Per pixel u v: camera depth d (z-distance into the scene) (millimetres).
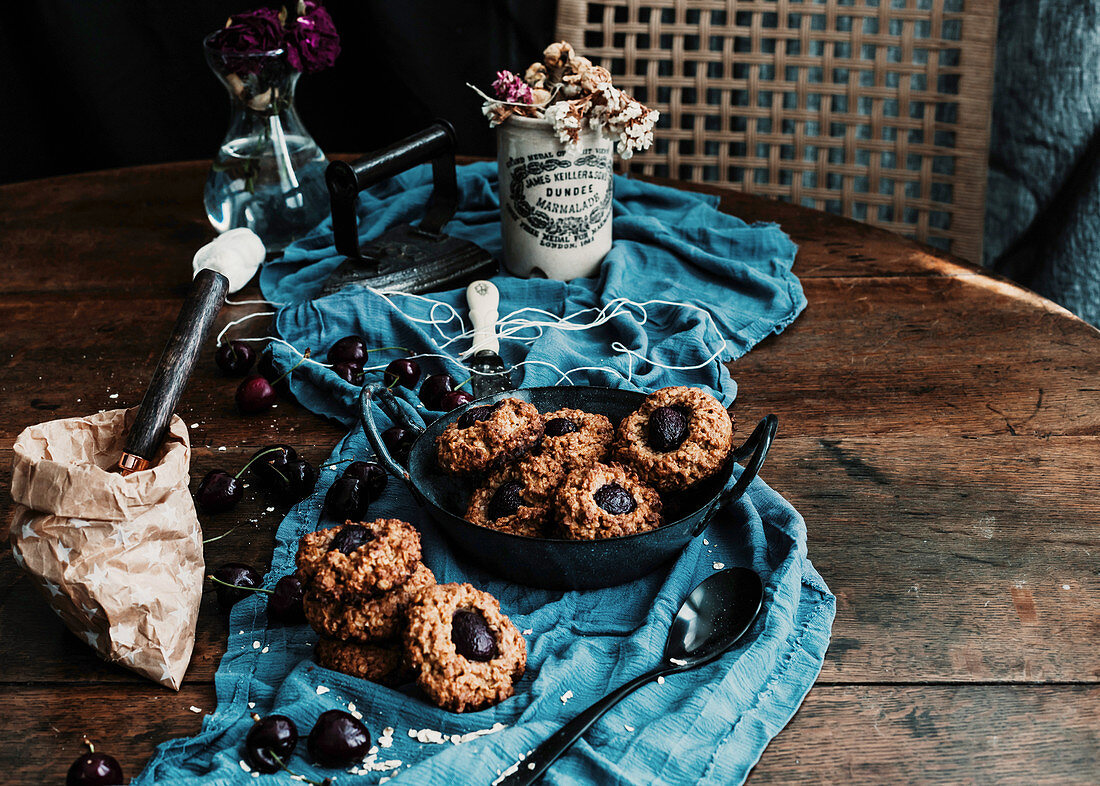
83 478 776
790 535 935
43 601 911
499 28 2426
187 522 848
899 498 1021
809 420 1161
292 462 1045
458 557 948
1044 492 1023
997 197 2359
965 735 745
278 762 733
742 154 2492
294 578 880
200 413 1213
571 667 802
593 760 713
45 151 2609
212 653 853
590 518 859
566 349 1282
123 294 1482
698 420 934
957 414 1164
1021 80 2219
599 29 2004
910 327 1360
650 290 1485
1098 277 2283
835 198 2027
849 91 1966
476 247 1560
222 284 944
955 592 893
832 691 789
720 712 755
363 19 2438
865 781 710
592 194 1447
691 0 1975
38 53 2455
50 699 800
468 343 1359
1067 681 792
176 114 2568
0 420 1189
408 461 948
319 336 1369
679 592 882
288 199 1561
